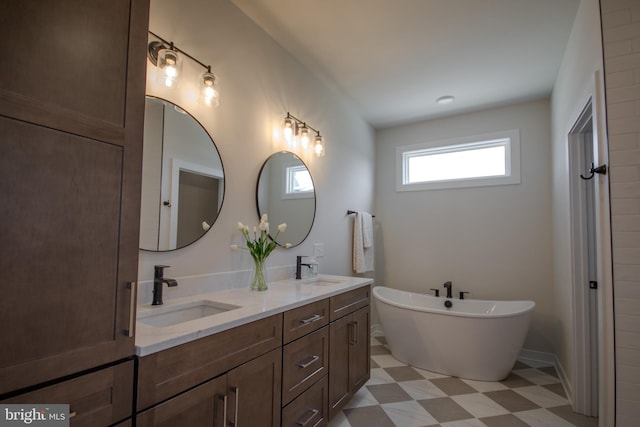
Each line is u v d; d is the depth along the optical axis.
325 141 2.99
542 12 2.00
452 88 3.04
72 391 0.78
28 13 0.73
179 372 1.01
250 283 2.04
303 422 1.58
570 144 2.29
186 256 1.66
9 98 0.70
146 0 0.99
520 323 2.55
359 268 3.41
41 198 0.74
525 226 3.28
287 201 2.45
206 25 1.79
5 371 0.68
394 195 3.99
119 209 0.89
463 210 3.59
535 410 2.14
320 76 2.83
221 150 1.88
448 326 2.65
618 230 1.52
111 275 0.87
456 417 2.05
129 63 0.93
